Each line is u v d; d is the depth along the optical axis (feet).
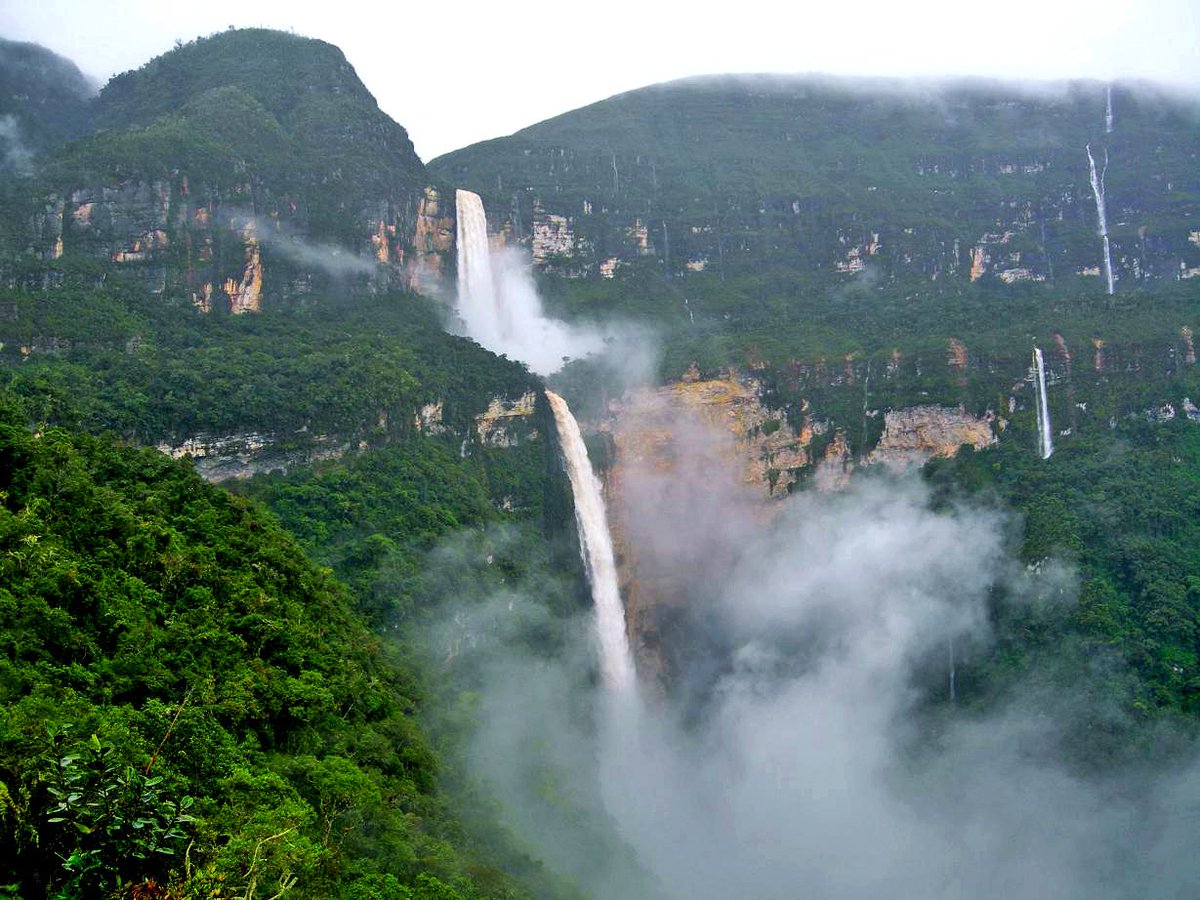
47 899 105.91
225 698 157.07
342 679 192.75
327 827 148.97
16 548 160.15
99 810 109.60
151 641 158.71
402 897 144.77
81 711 131.23
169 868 114.32
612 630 395.75
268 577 210.18
